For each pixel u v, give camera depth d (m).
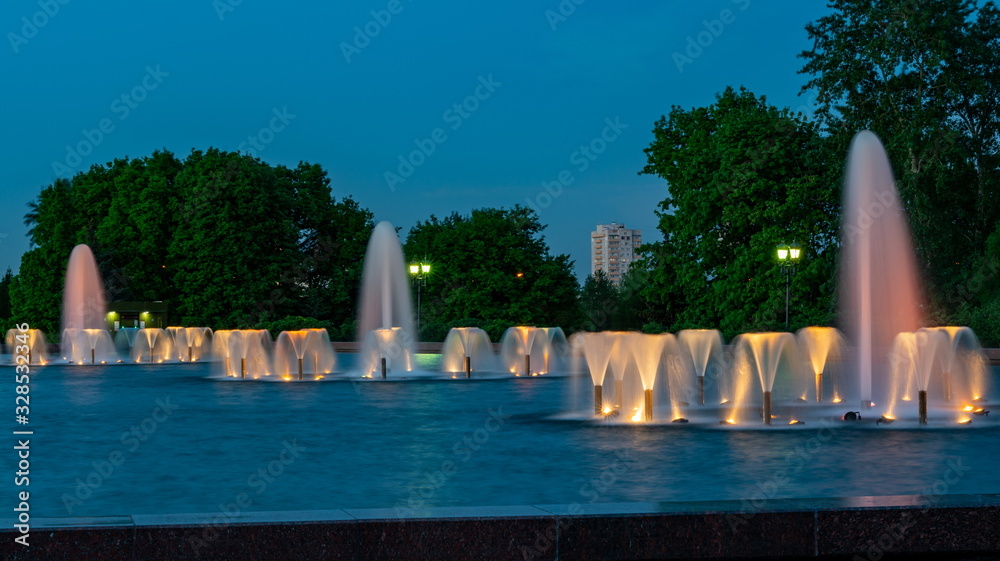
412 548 8.76
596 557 8.93
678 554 9.02
